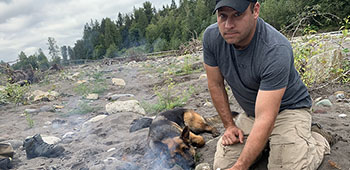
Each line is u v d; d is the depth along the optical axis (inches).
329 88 225.6
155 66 640.4
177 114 177.9
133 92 364.8
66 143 189.6
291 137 105.0
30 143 172.7
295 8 852.0
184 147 137.6
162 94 311.0
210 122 185.3
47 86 508.1
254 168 118.6
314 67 226.4
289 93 110.7
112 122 213.5
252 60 101.6
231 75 112.8
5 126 248.5
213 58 118.7
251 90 110.7
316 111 180.4
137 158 147.7
